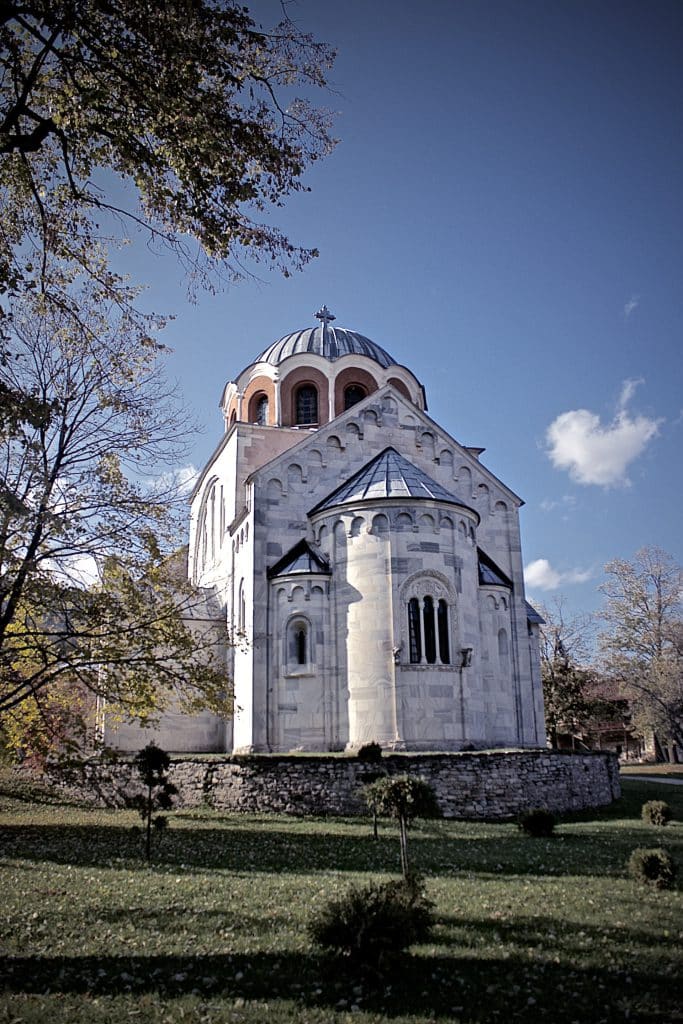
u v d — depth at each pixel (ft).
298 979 32.30
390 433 123.85
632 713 219.82
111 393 60.39
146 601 65.98
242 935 38.50
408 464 113.19
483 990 31.04
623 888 49.21
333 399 139.74
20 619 62.49
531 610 130.72
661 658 204.54
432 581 101.50
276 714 102.22
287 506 113.29
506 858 60.29
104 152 46.47
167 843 66.85
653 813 84.43
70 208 49.42
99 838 70.28
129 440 61.82
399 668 96.99
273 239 48.55
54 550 55.67
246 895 46.65
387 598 99.66
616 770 106.42
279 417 138.72
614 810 96.63
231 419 150.10
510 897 46.34
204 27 42.96
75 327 54.75
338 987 31.37
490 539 127.54
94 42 42.70
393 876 53.11
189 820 80.23
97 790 97.76
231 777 87.76
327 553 106.73
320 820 79.77
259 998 30.40
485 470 130.00
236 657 114.62
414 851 63.16
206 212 46.52
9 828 76.43
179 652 66.54
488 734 110.93
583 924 40.29
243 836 70.13
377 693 97.09
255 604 106.22
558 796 91.50
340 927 33.01
